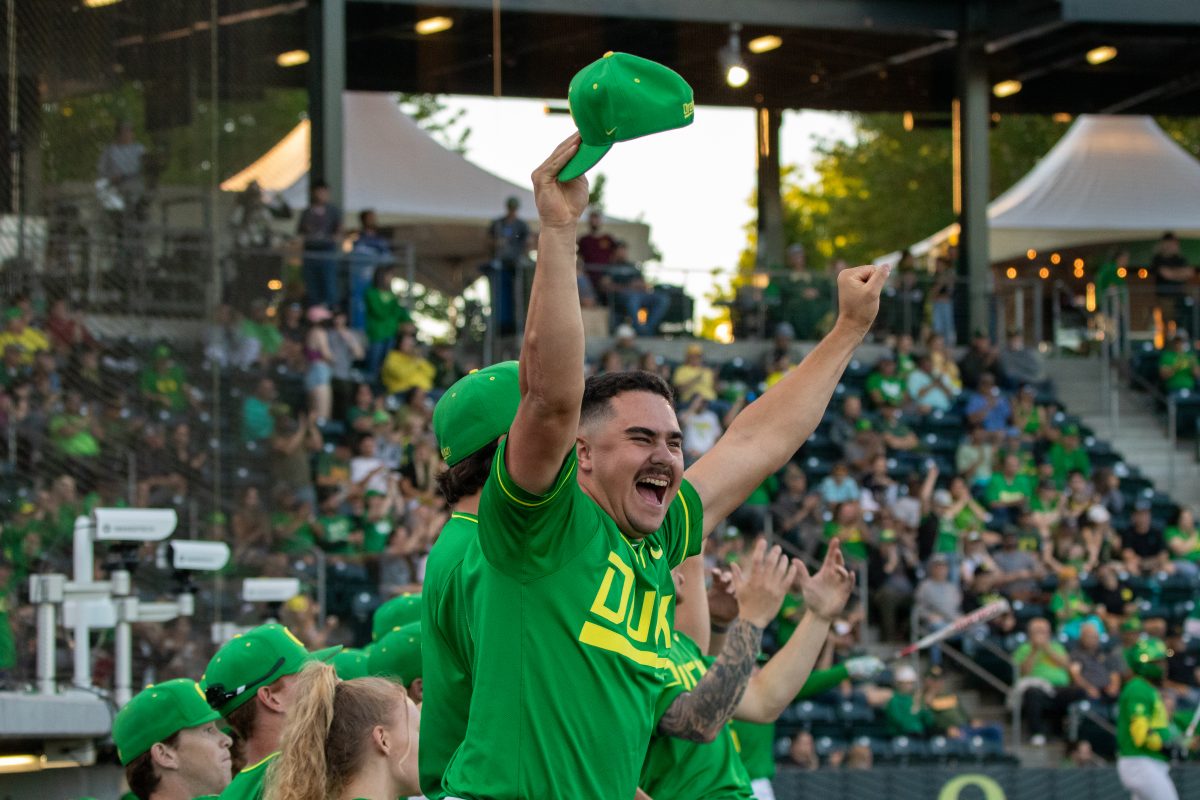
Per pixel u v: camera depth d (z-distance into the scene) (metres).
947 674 21.08
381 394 21.41
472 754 4.00
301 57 24.34
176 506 10.89
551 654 3.97
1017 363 26.80
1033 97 33.97
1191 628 22.33
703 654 5.73
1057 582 22.02
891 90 32.72
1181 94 33.94
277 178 23.72
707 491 4.83
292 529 14.66
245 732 6.30
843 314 5.08
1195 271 29.20
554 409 3.75
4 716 8.37
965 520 22.30
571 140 3.75
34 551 9.49
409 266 22.30
